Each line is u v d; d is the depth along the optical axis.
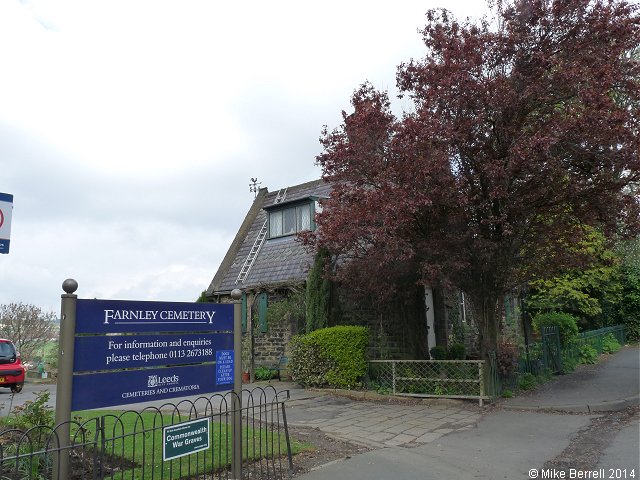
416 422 9.35
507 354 12.35
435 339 17.52
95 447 4.51
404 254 10.91
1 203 4.94
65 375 4.53
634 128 10.26
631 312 27.47
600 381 13.38
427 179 10.25
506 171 10.17
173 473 5.82
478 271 11.75
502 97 10.30
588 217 11.31
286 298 16.97
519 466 6.50
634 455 6.84
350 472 6.19
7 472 5.25
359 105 12.33
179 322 5.62
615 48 10.39
